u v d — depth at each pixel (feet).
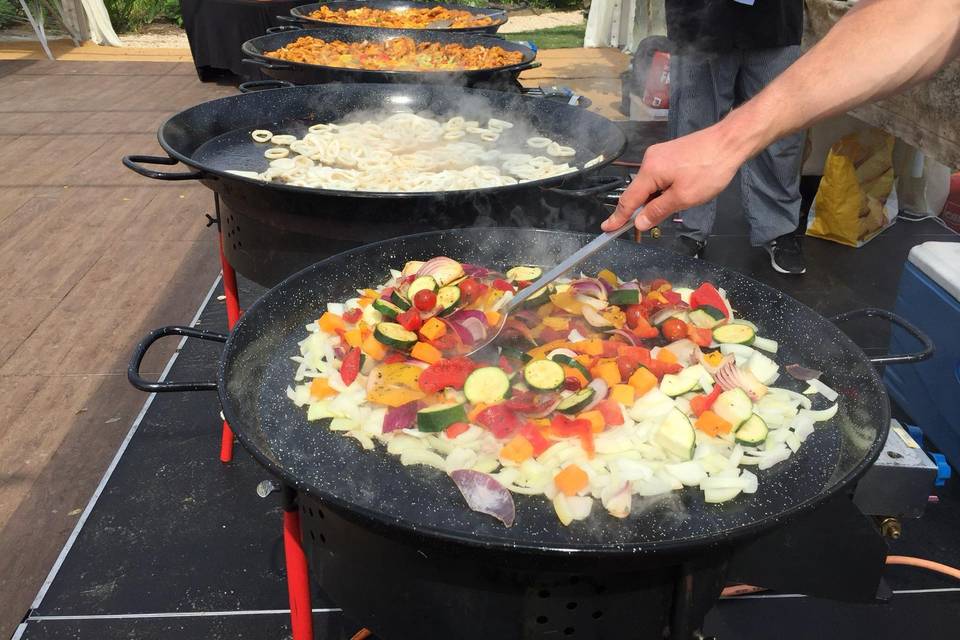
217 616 6.56
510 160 7.85
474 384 4.25
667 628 3.98
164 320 11.64
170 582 6.88
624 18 30.50
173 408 9.25
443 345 4.71
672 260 5.84
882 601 6.31
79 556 7.13
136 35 34.88
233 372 4.32
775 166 12.44
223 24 24.07
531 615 3.77
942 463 6.80
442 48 13.56
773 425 4.29
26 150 19.19
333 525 3.95
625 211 4.55
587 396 4.13
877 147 13.70
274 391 4.55
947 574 6.94
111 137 20.33
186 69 28.22
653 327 5.05
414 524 3.15
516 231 6.00
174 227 15.10
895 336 8.98
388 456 4.06
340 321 4.93
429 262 5.28
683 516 3.69
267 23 23.65
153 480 8.11
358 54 12.75
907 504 6.56
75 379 10.09
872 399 4.19
